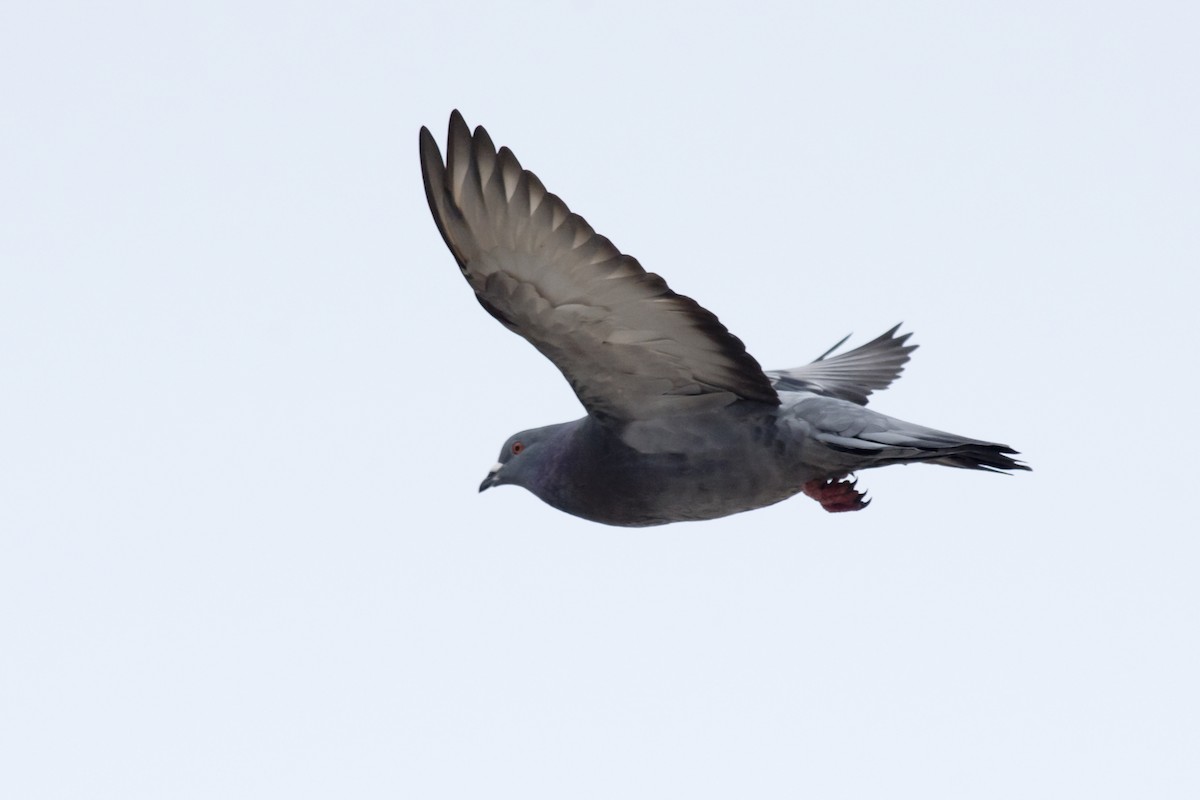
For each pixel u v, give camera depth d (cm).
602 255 1054
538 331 1161
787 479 1264
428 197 1024
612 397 1246
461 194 1024
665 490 1284
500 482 1376
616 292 1099
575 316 1137
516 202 1027
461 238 1057
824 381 1603
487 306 1131
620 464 1291
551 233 1041
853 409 1237
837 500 1302
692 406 1254
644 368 1209
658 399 1246
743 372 1204
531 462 1362
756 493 1273
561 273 1082
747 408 1255
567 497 1338
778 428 1248
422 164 1011
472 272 1089
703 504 1288
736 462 1259
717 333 1145
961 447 1181
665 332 1154
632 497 1300
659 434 1270
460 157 1011
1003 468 1230
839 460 1244
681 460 1270
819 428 1234
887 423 1219
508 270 1086
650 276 1073
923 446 1184
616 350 1184
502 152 1007
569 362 1203
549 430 1366
